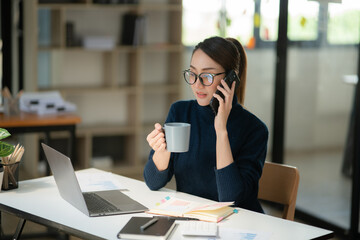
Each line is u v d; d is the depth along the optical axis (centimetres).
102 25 559
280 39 448
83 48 523
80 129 545
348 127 392
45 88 534
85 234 190
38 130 389
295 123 441
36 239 373
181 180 248
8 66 606
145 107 598
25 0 527
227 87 220
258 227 197
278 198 251
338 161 403
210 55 224
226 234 189
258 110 512
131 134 571
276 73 455
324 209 417
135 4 548
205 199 230
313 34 417
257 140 238
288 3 438
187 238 184
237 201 225
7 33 600
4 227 391
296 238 187
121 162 582
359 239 387
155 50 555
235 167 224
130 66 570
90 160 552
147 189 246
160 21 587
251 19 508
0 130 238
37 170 527
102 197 228
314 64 418
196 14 588
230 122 239
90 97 571
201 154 241
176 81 583
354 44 381
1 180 237
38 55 533
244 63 250
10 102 406
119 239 184
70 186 211
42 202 224
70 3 532
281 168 252
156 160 238
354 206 385
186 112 250
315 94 419
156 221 195
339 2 393
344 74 392
